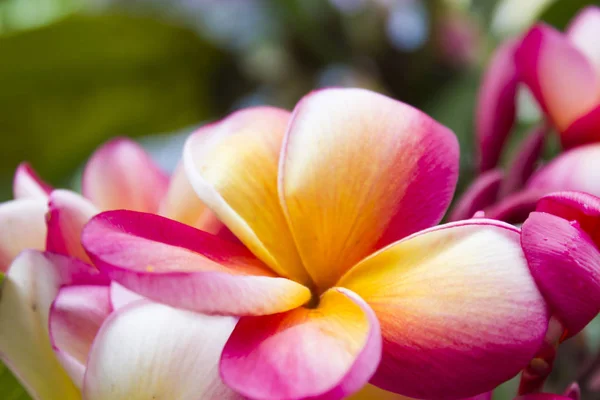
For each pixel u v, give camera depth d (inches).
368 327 8.9
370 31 22.1
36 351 9.9
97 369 9.3
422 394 9.1
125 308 9.3
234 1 24.5
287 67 24.1
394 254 9.4
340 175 9.7
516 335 9.0
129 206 11.4
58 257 9.9
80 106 23.4
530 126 15.9
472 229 9.3
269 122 10.3
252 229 9.7
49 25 21.0
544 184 11.4
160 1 25.0
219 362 9.0
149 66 23.7
